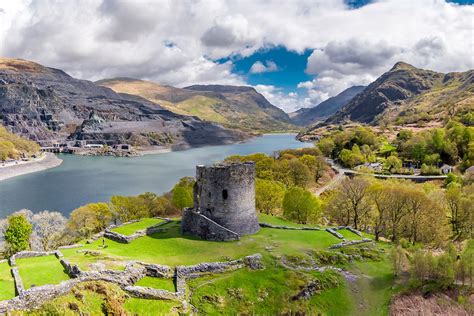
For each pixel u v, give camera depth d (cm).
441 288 5284
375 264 6000
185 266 5094
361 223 9244
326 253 5912
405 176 17062
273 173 14075
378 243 6862
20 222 7662
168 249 5897
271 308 4750
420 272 5400
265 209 9962
